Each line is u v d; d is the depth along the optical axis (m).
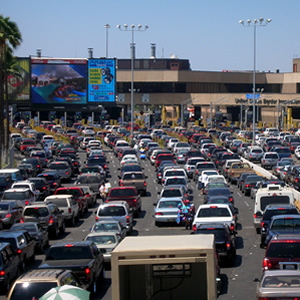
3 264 25.06
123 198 47.16
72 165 76.31
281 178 68.25
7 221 41.34
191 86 188.12
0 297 24.66
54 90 132.12
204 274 14.47
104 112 160.75
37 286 18.45
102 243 29.70
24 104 131.38
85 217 48.94
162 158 79.88
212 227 29.80
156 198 58.06
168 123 179.38
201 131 143.12
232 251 29.80
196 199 55.59
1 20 83.25
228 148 111.38
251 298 23.52
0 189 55.06
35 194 52.69
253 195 55.62
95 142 105.00
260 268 29.31
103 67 132.00
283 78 191.50
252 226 42.44
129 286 14.58
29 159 76.25
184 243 15.09
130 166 67.19
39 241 34.28
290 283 18.44
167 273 14.46
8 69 97.12
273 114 184.38
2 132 87.50
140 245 14.95
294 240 23.52
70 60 131.75
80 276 23.55
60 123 160.12
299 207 46.84
